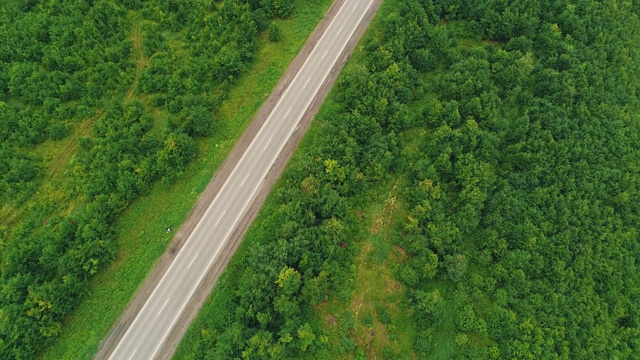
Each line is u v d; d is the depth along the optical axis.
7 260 74.75
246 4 101.88
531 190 90.44
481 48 102.19
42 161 87.62
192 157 89.19
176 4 102.94
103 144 87.62
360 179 86.50
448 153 88.81
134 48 99.62
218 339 73.31
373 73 96.56
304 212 82.12
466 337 79.75
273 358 70.75
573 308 82.69
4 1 99.94
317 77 100.44
